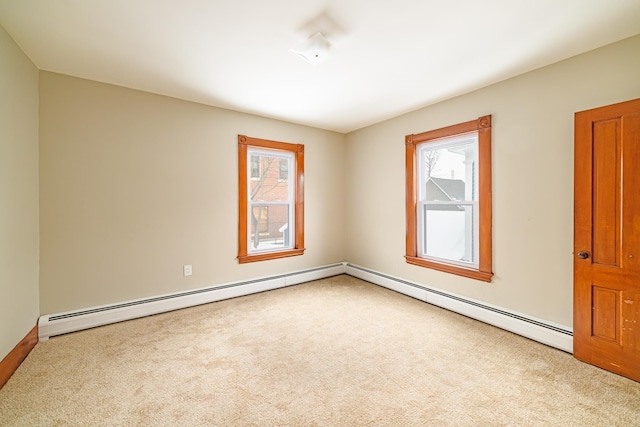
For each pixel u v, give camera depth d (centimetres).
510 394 168
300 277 402
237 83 269
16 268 196
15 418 147
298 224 408
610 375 185
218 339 236
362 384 177
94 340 232
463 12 170
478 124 277
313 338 239
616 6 162
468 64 233
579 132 204
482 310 271
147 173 288
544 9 166
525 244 246
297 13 170
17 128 200
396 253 374
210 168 327
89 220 259
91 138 259
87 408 155
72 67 236
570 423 145
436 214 346
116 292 273
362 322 271
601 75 204
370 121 393
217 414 151
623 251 185
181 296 304
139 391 169
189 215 314
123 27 183
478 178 278
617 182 187
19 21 176
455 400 162
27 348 210
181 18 175
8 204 186
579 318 205
